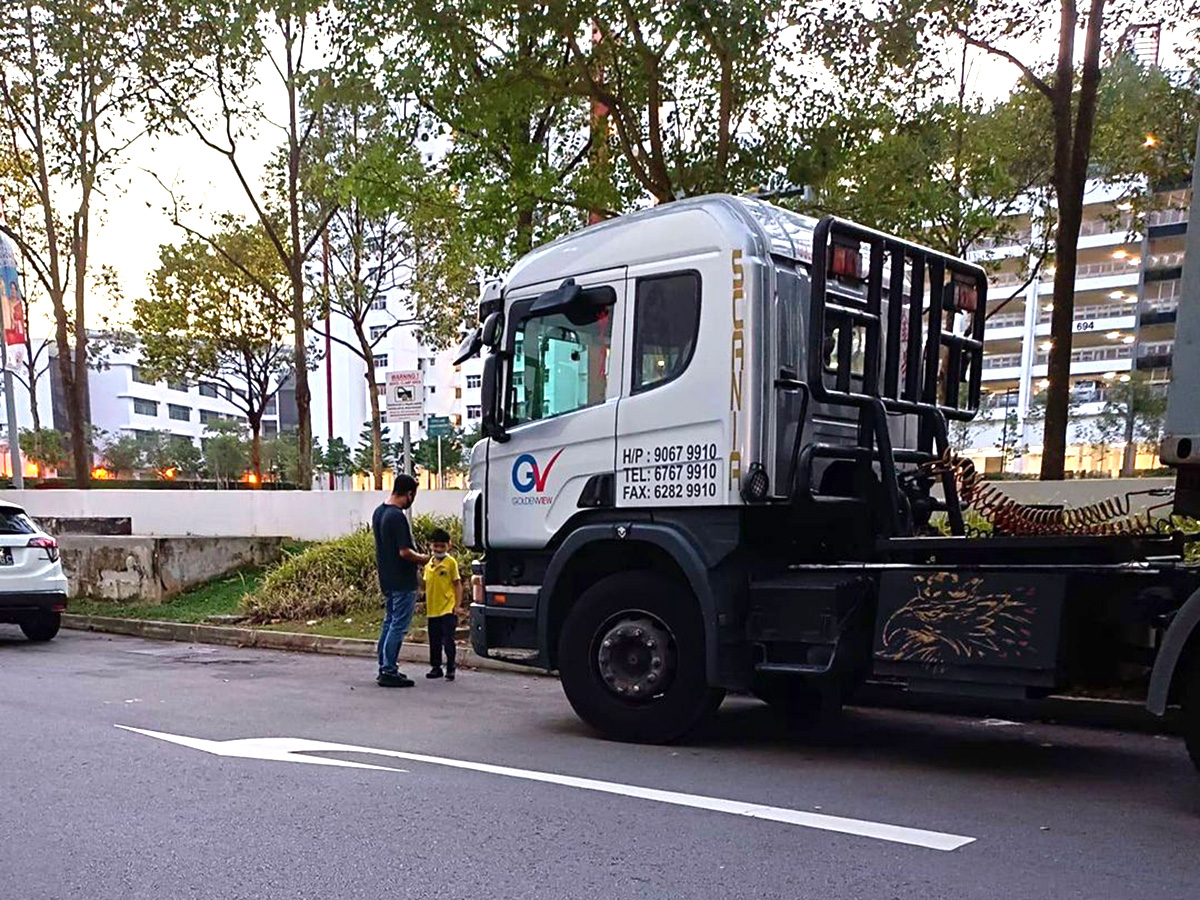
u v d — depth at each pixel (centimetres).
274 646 1242
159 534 2023
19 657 1165
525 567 751
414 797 545
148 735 712
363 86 1196
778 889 408
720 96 1179
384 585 939
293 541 1786
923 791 555
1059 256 1238
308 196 2145
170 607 1491
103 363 4700
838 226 633
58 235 2503
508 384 750
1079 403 4291
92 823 507
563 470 715
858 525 669
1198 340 492
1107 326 5647
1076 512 644
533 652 772
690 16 1012
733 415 633
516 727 739
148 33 1881
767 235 658
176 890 418
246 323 3697
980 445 4241
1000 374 5978
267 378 4312
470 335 796
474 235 1248
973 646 568
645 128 1250
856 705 833
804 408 657
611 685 684
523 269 751
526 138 1268
